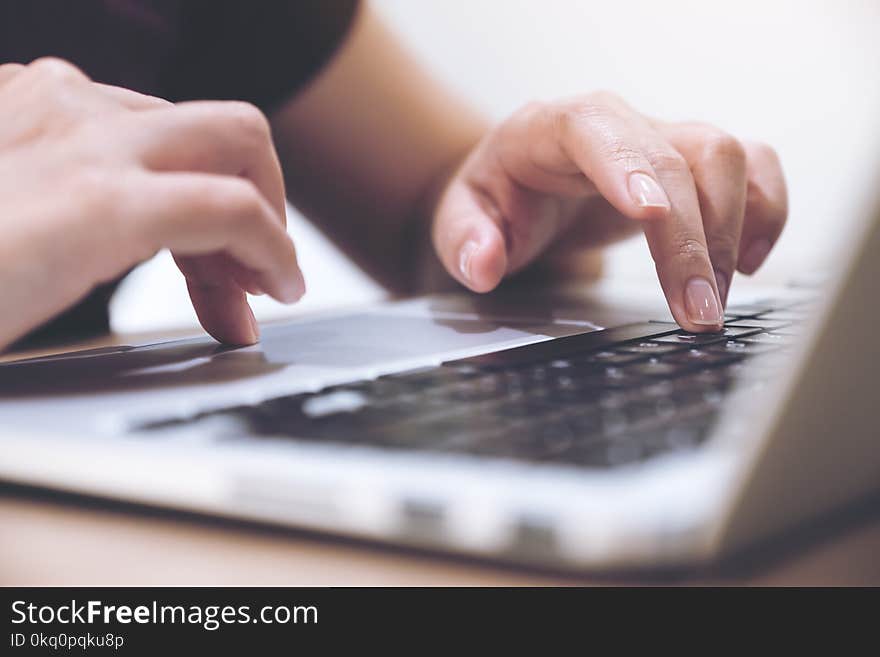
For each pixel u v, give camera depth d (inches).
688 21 52.5
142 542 8.7
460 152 43.4
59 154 16.3
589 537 7.1
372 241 43.7
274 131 41.9
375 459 8.6
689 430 9.1
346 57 41.7
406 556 8.1
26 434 10.4
